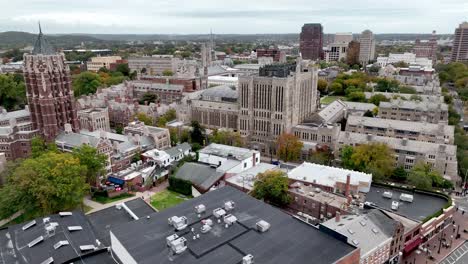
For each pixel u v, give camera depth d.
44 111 169.12
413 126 195.88
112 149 156.62
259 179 131.75
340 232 87.88
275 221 93.12
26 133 172.50
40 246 88.19
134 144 172.50
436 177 146.62
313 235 87.31
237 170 155.00
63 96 175.12
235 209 99.00
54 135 173.12
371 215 101.62
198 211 96.12
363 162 155.38
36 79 166.62
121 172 154.50
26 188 114.25
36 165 118.56
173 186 149.38
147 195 145.50
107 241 96.88
